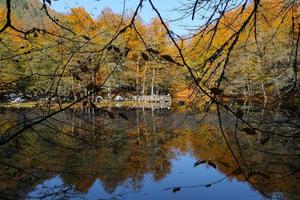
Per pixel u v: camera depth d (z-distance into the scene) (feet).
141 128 67.21
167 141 57.41
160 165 42.98
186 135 61.41
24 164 34.88
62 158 37.55
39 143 40.52
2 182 31.32
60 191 31.17
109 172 38.27
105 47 7.65
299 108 11.69
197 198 32.60
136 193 34.14
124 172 39.19
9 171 33.12
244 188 32.48
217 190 33.42
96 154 40.29
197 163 7.84
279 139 42.24
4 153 37.50
